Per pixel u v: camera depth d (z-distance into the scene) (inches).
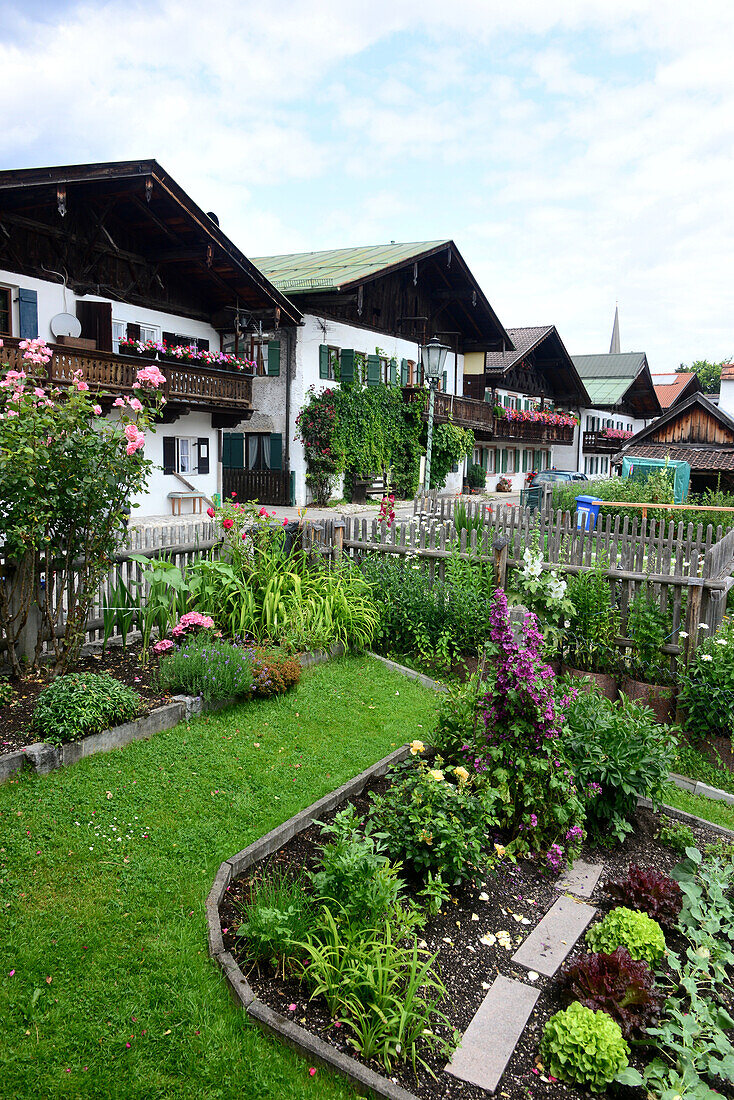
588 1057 112.0
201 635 259.1
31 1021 112.0
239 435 945.5
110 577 266.4
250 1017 117.2
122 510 231.1
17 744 178.4
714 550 288.0
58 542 226.5
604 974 127.5
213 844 160.1
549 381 1743.4
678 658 286.4
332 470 940.0
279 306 800.9
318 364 932.0
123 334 721.0
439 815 152.6
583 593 298.4
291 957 127.4
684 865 168.4
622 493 873.5
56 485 212.7
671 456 1023.6
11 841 150.0
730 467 966.4
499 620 177.2
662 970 140.6
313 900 136.4
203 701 222.1
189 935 131.9
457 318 1286.9
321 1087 107.4
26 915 132.3
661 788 195.2
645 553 315.9
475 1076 111.8
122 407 233.6
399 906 135.0
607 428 1979.6
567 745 191.9
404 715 249.4
